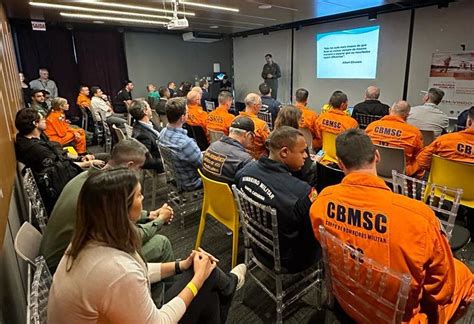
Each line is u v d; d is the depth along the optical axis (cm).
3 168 182
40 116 270
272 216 146
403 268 100
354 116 477
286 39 860
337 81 763
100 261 91
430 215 101
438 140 231
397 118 272
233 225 207
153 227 172
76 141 458
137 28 829
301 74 845
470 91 542
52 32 738
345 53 731
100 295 88
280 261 162
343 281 119
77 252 94
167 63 917
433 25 579
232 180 219
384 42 657
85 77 795
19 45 711
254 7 568
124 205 96
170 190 292
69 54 767
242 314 186
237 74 1048
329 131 331
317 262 172
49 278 113
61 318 90
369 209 107
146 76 887
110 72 827
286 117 252
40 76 712
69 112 787
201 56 981
